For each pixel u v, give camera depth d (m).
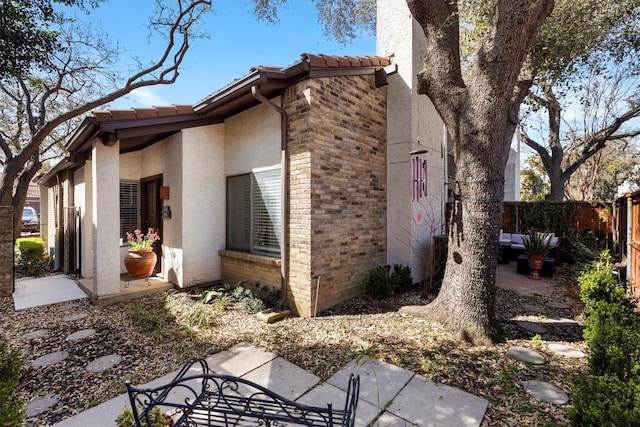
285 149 5.41
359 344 4.06
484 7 5.88
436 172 8.02
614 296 4.27
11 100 12.26
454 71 4.46
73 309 5.55
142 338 4.33
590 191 18.69
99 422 2.63
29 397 2.99
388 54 6.96
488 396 2.93
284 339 4.25
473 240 4.15
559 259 9.18
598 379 2.30
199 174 6.58
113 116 5.25
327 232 5.41
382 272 6.12
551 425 2.46
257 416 2.21
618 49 7.63
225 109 6.35
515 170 15.20
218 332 4.50
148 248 6.72
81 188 7.91
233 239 6.85
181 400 2.92
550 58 5.94
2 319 5.13
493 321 4.10
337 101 5.64
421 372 3.38
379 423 2.58
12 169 9.26
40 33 8.09
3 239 6.38
